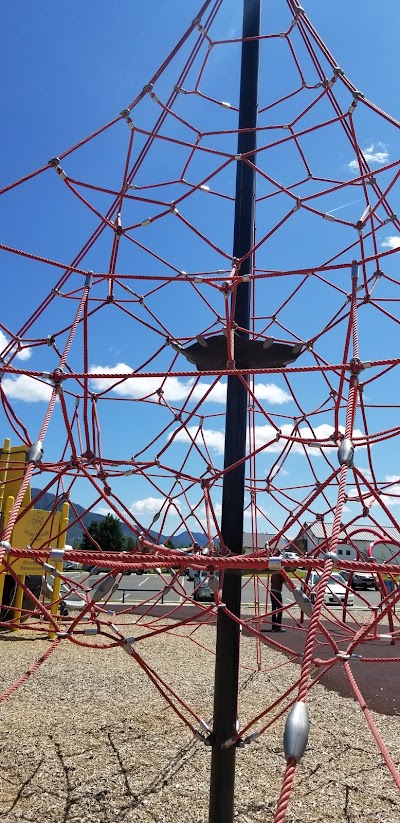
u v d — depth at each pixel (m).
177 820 3.70
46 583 4.31
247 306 4.28
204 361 4.51
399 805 4.09
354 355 3.61
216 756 3.60
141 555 2.68
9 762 4.53
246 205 4.20
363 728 6.01
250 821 3.77
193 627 13.66
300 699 2.06
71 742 5.04
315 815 3.88
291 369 3.40
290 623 15.77
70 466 3.81
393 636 3.94
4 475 11.89
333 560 2.43
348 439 2.88
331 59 4.32
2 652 9.46
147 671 3.67
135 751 4.89
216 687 3.67
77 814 3.73
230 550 3.78
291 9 4.57
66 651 9.77
